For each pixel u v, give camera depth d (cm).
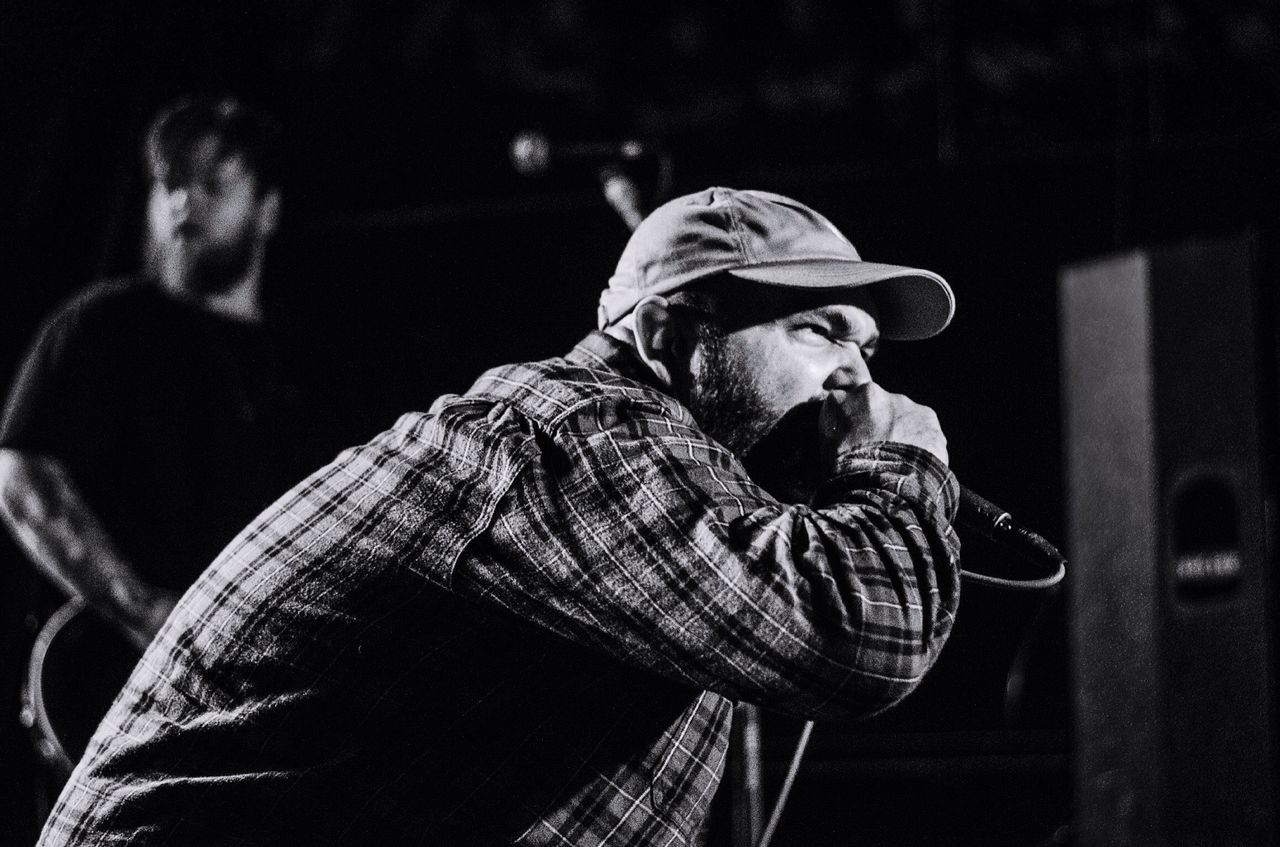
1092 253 265
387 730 128
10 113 320
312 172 358
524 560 125
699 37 425
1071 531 250
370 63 380
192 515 251
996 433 261
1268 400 236
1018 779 259
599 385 134
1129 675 242
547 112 420
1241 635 233
